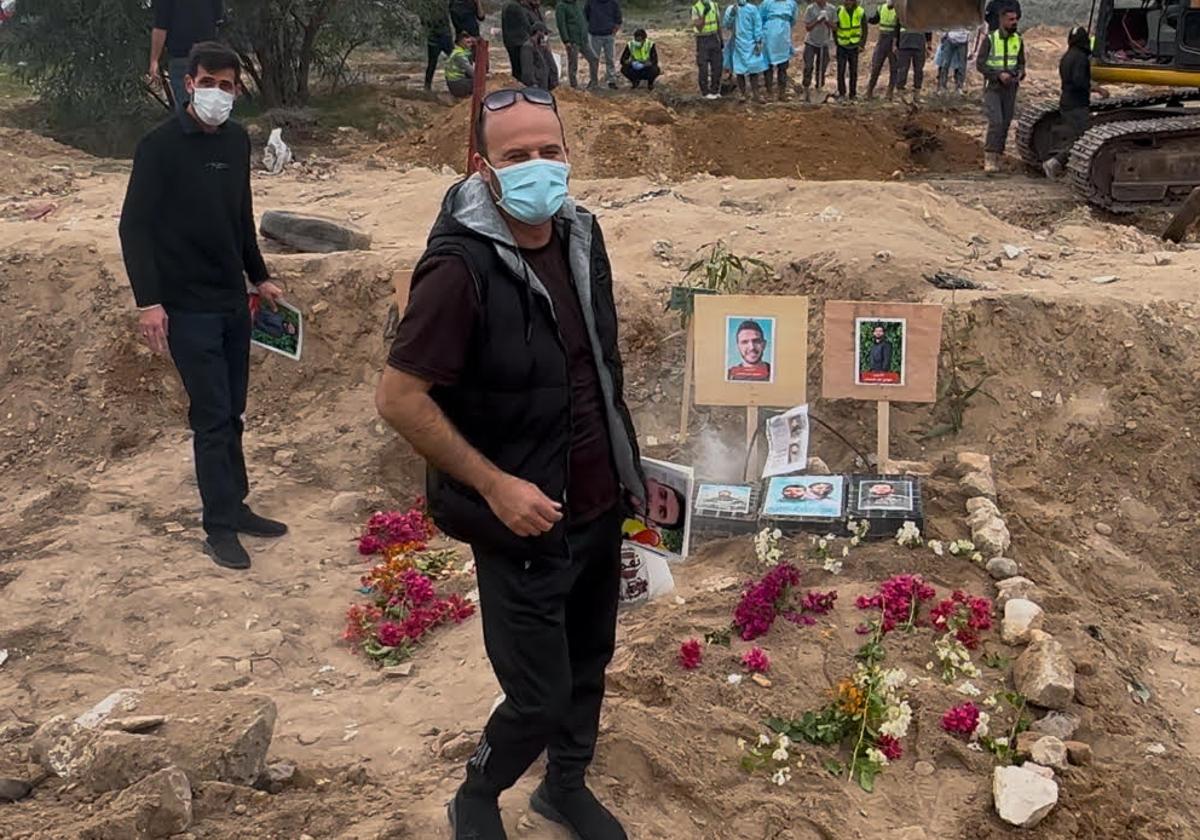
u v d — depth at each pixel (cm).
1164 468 668
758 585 512
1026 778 426
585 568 347
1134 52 1531
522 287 311
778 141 1712
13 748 437
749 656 475
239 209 572
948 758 448
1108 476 667
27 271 816
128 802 370
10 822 371
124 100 1795
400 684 505
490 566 327
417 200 1067
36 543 617
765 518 572
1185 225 1169
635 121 1703
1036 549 589
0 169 1194
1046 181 1605
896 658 489
